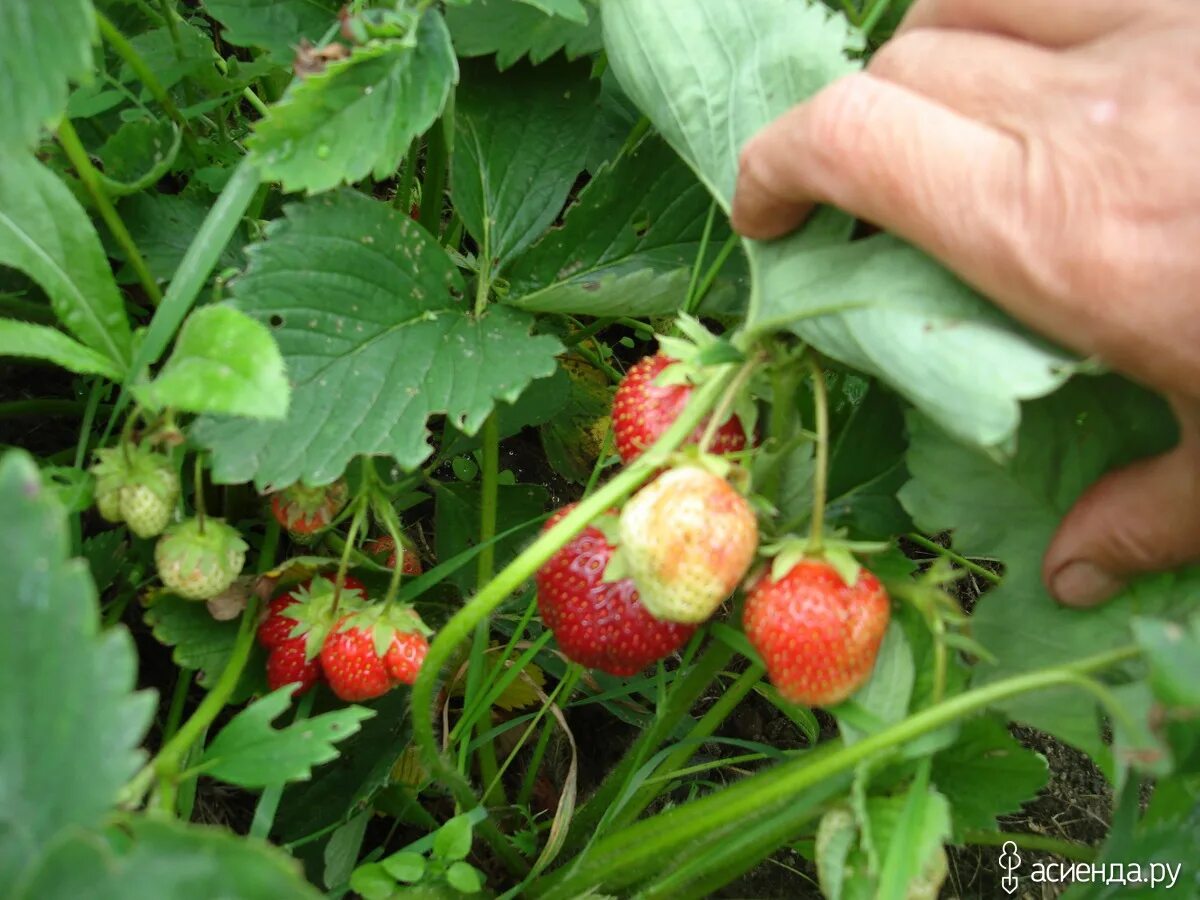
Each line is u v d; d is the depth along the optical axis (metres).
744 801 0.19
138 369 0.19
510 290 0.24
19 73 0.16
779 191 0.18
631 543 0.17
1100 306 0.14
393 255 0.22
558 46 0.24
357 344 0.21
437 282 0.23
